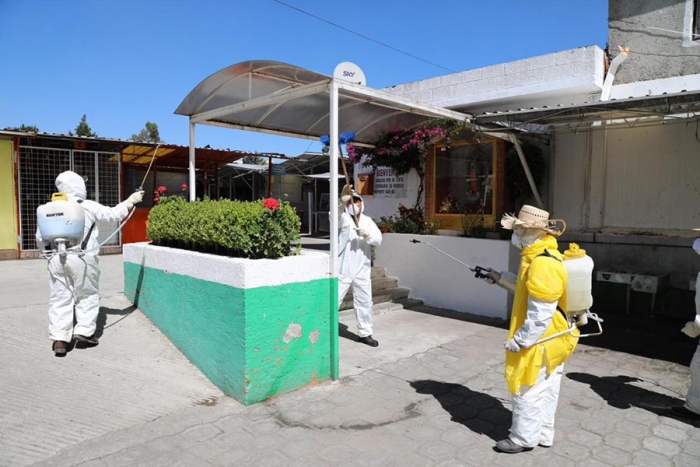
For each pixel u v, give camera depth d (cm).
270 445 371
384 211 1030
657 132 776
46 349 518
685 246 752
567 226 868
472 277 786
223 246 501
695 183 747
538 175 855
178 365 511
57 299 508
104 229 1306
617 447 374
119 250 1335
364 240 623
